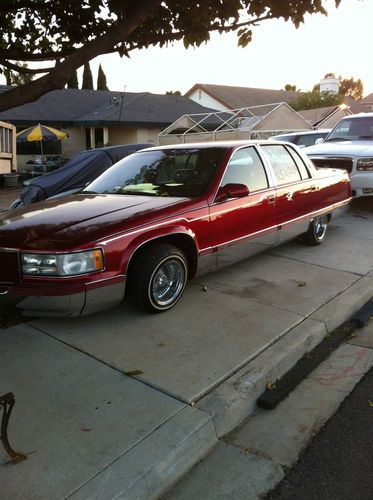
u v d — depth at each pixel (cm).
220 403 301
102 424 281
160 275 423
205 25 383
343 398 333
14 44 422
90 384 323
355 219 863
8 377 332
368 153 836
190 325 413
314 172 646
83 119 2462
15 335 394
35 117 2444
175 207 438
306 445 285
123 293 394
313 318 431
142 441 266
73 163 934
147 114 2609
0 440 263
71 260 364
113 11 377
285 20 382
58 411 294
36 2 388
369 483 254
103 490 232
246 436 295
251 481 256
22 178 1941
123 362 352
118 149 958
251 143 551
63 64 270
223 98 3797
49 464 249
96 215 419
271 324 416
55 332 400
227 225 483
